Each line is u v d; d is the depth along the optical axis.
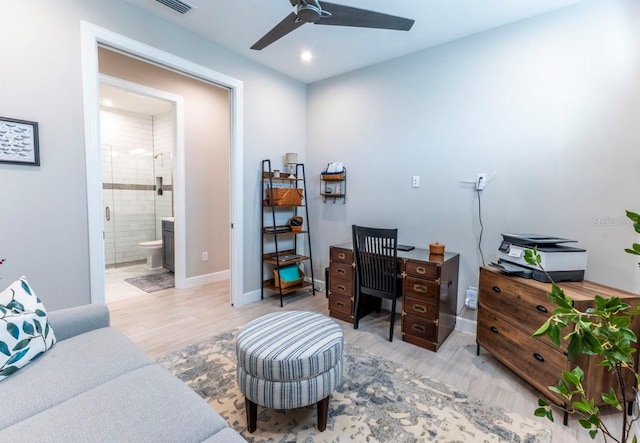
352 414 1.61
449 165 2.69
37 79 1.80
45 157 1.85
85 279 2.04
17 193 1.77
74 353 1.30
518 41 2.31
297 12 1.60
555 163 2.20
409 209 2.95
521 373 1.86
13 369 1.14
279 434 1.47
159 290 3.63
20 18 1.73
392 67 3.00
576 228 2.14
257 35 2.61
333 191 3.51
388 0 2.06
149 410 0.97
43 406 0.99
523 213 2.35
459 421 1.57
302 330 1.61
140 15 2.23
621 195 1.98
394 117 3.01
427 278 2.31
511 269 1.98
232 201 3.08
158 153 5.11
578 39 2.08
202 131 3.80
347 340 2.47
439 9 2.17
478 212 2.56
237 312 2.97
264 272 3.46
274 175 3.33
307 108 3.75
